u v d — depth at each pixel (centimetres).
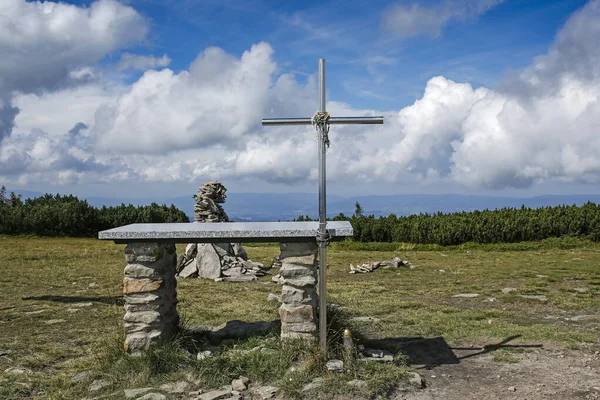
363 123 566
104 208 3619
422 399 498
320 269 563
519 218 2330
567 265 1529
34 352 677
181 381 545
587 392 502
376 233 2614
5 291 1166
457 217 2484
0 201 3816
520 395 502
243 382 533
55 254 1922
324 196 561
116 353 601
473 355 640
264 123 577
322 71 568
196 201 1593
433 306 952
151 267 607
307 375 534
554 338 696
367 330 775
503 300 1014
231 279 1341
